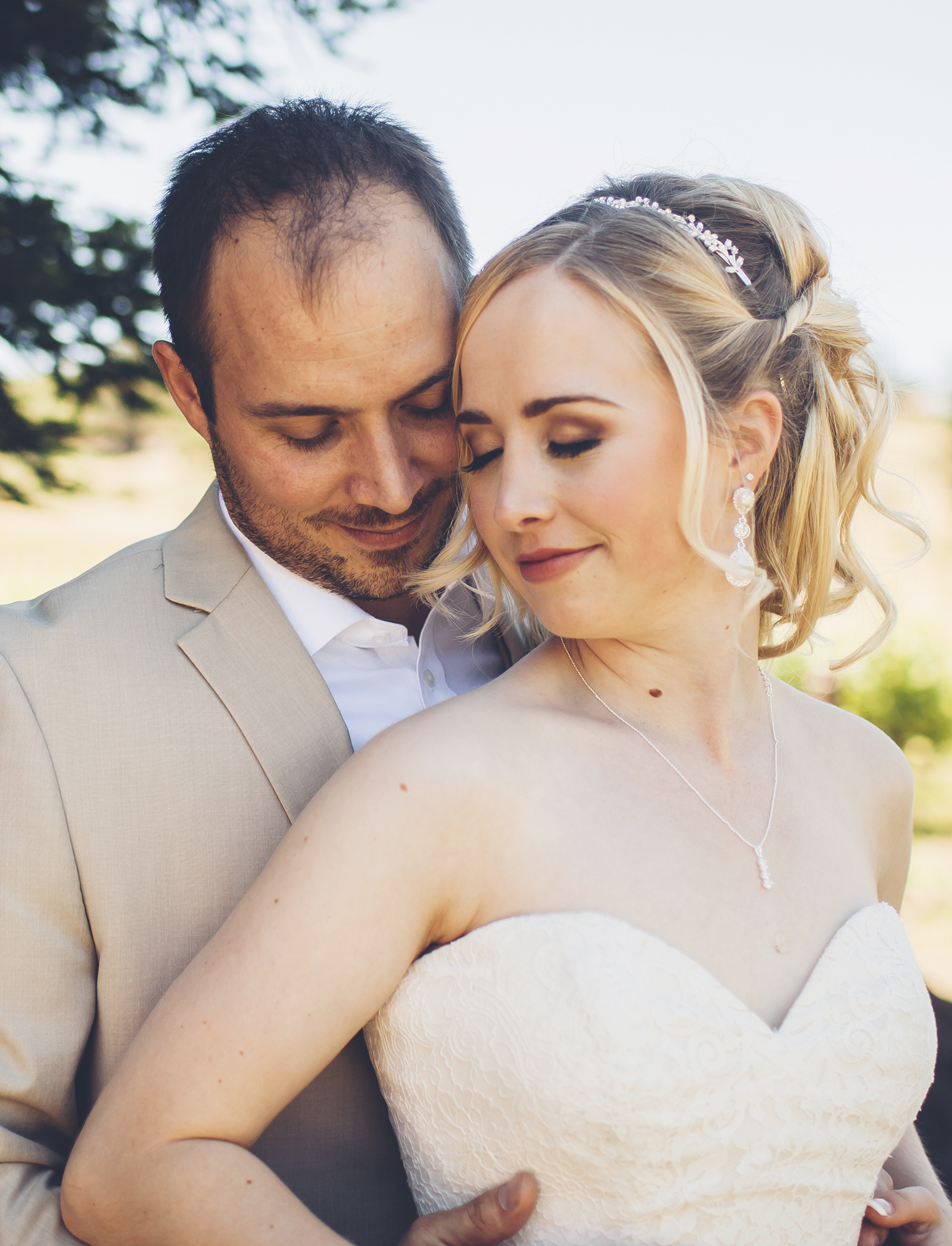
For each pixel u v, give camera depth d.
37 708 1.46
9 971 1.38
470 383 1.37
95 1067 1.47
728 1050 1.21
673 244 1.35
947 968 6.12
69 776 1.44
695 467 1.28
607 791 1.35
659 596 1.37
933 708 10.56
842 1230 1.33
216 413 1.60
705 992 1.22
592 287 1.28
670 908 1.29
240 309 1.46
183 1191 1.13
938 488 16.84
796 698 1.73
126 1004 1.44
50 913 1.41
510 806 1.29
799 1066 1.25
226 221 1.45
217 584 1.64
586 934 1.22
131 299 5.24
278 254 1.42
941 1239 1.53
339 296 1.41
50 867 1.41
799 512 1.59
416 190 1.51
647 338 1.28
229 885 1.48
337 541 1.64
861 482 1.75
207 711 1.53
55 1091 1.39
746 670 1.57
